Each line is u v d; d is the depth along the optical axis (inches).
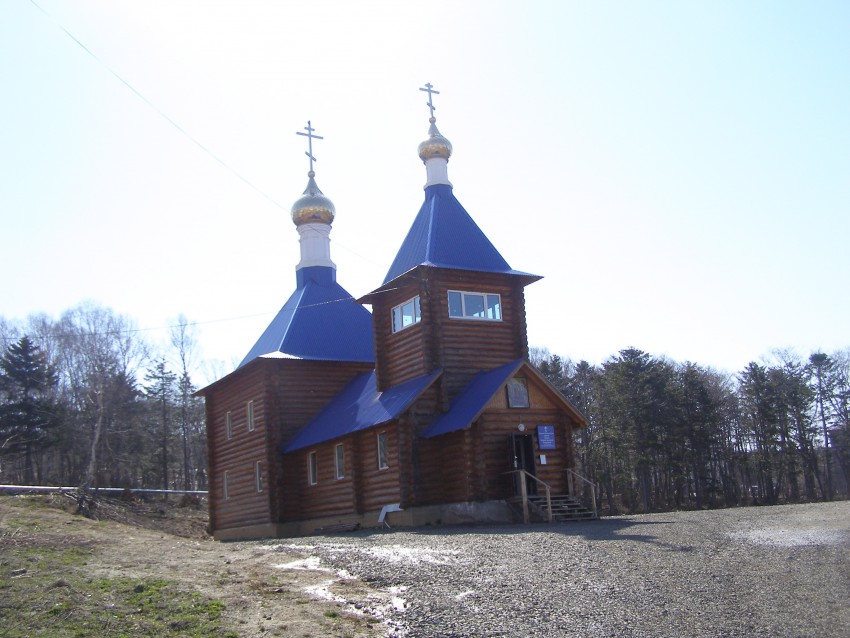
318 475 1294.3
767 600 446.9
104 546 591.2
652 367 2519.7
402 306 1242.6
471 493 1053.2
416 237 1264.8
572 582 503.5
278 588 486.0
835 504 1075.3
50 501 946.7
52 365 2418.8
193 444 2871.6
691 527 773.3
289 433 1380.4
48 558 522.9
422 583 506.9
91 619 395.2
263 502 1366.9
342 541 797.9
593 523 940.6
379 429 1149.7
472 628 407.5
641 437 2409.0
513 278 1236.5
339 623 416.2
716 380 2962.6
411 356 1194.0
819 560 547.2
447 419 1091.9
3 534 579.2
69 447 2279.8
